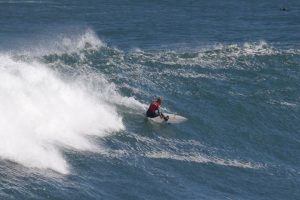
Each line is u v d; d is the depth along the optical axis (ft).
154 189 304.30
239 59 527.81
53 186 275.18
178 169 335.88
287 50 572.92
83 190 280.72
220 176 338.95
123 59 493.77
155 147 358.23
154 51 604.49
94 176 300.81
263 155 380.17
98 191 285.23
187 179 327.06
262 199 320.91
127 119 386.52
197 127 400.47
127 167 321.32
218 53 542.57
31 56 461.78
